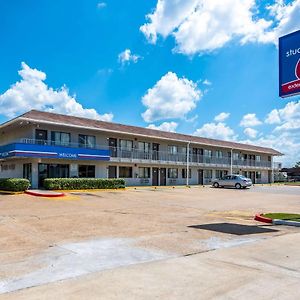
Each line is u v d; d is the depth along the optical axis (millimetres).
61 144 30797
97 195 24188
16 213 14281
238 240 9359
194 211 16781
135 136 36969
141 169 38938
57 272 6207
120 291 5254
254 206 19781
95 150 31891
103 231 10398
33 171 28516
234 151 53469
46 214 14086
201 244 8719
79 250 7871
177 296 5078
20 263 6766
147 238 9359
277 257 7504
